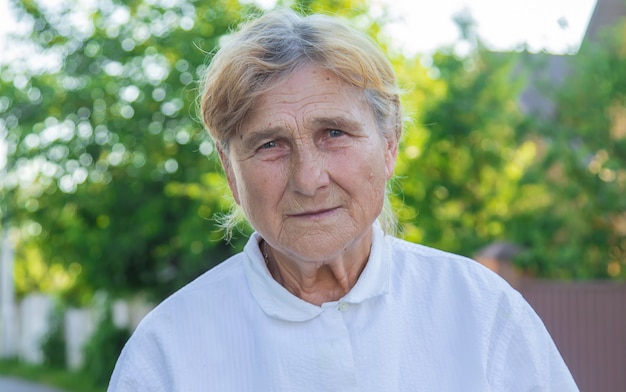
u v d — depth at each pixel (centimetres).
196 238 1005
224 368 198
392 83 193
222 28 1020
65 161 1109
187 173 1073
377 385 191
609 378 922
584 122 1132
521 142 1152
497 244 1080
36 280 2477
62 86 1116
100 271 1254
